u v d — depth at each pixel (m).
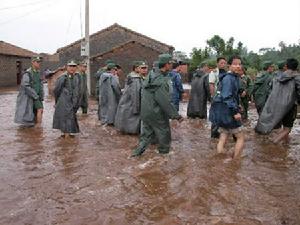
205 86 8.55
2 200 3.74
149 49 17.38
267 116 6.22
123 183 4.19
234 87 4.82
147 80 5.11
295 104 6.13
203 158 5.14
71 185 4.15
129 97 6.84
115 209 3.53
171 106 5.05
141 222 3.28
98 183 4.20
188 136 6.78
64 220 3.32
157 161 4.99
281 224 3.21
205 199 3.73
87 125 7.97
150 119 5.16
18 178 4.40
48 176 4.47
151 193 3.91
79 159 5.20
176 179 4.29
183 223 3.24
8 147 5.94
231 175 4.43
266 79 7.25
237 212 3.45
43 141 6.38
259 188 4.03
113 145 6.06
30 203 3.67
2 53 24.58
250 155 5.41
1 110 10.94
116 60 17.14
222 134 5.23
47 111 10.59
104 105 7.94
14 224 3.25
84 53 15.82
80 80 6.70
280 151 5.70
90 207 3.58
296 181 4.29
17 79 27.42
